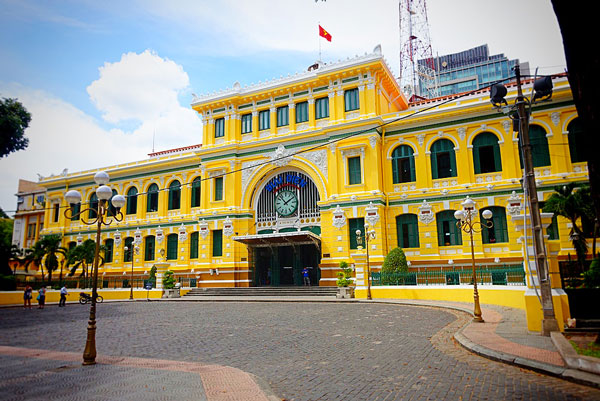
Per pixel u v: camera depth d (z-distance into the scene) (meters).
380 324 16.36
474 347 10.97
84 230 47.22
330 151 34.16
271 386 8.64
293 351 12.05
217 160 38.81
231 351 12.38
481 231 29.91
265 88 37.44
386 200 32.78
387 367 9.78
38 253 39.34
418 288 25.47
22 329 18.36
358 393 7.95
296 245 35.41
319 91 35.72
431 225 31.17
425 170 32.00
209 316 20.77
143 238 43.91
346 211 32.62
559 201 22.67
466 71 91.06
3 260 39.81
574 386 7.84
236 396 7.85
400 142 33.19
